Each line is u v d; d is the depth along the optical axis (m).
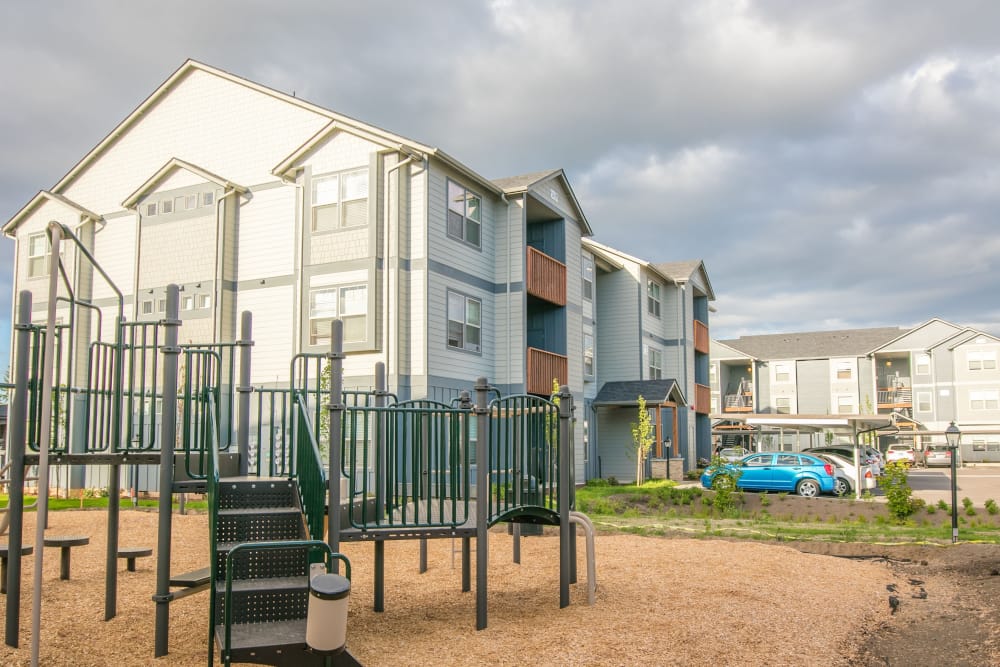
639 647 6.01
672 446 30.47
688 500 18.08
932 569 9.45
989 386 49.72
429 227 18.44
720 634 6.35
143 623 6.64
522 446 7.50
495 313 21.55
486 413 6.77
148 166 22.28
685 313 34.03
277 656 4.92
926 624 6.96
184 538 11.47
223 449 7.11
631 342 30.56
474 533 6.68
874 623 6.95
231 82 21.16
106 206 22.86
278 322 19.59
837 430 24.81
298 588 5.49
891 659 5.94
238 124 20.94
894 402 53.38
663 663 5.66
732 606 7.27
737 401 57.50
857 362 55.16
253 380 19.73
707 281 37.53
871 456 24.50
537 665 5.61
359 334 18.14
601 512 16.47
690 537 11.99
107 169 22.95
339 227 18.75
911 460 43.50
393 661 5.68
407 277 18.39
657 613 7.03
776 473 21.80
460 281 19.80
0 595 7.68
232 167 20.88
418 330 18.16
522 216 21.53
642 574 8.84
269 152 20.38
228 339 20.09
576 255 25.39
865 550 10.79
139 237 21.64
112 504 6.81
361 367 18.30
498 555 10.25
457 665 5.60
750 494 18.20
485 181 20.58
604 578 8.66
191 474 6.49
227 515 5.90
